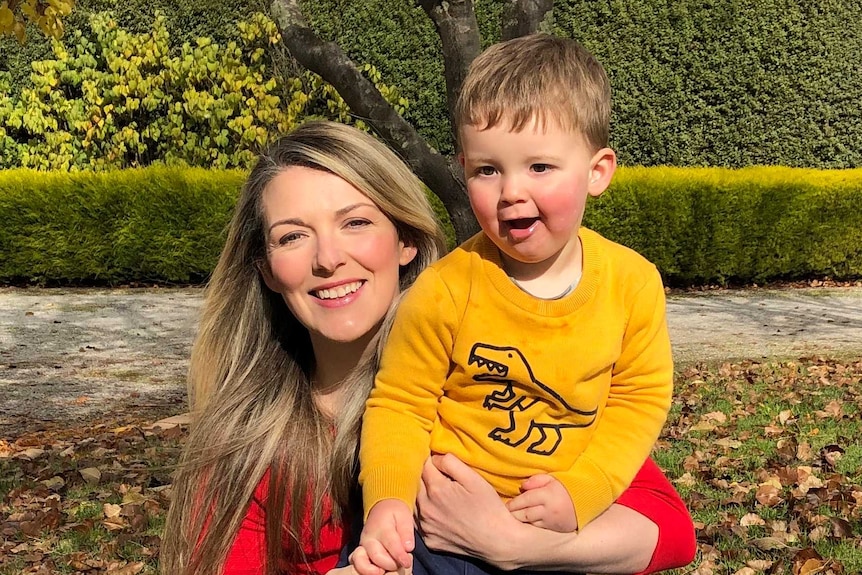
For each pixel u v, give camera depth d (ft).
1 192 42.04
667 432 20.24
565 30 46.37
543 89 5.55
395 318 6.23
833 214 43.16
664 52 46.29
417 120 47.09
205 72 47.11
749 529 14.78
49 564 14.40
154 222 42.52
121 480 17.81
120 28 48.26
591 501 5.77
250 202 6.65
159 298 39.96
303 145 6.37
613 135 47.11
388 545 5.48
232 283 6.97
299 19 15.87
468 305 5.89
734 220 42.04
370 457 5.90
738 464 17.93
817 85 46.78
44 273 43.09
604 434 6.01
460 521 5.75
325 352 6.70
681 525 6.20
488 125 5.65
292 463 6.36
